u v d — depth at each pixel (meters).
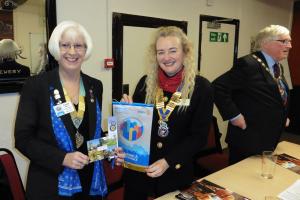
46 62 2.48
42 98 1.39
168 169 1.51
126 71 3.19
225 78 2.17
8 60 2.26
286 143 2.42
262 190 1.53
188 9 3.73
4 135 2.36
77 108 1.47
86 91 1.51
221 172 1.76
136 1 3.14
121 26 3.03
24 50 2.34
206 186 1.54
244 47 4.73
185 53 1.46
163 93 1.53
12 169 1.73
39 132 1.42
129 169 1.64
